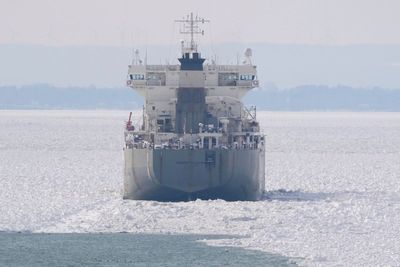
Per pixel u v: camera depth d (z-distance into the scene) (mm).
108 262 193500
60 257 197250
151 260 195000
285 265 190250
